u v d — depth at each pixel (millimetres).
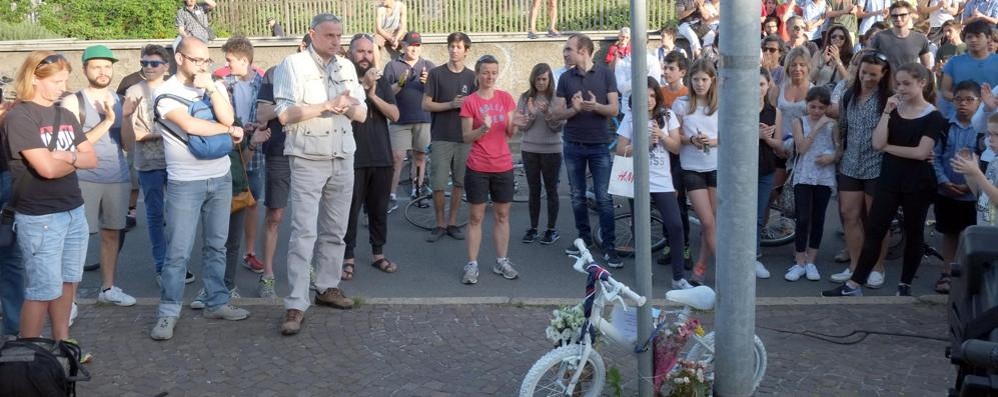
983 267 3764
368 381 5586
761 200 8094
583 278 7930
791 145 8359
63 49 15953
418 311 6777
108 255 7039
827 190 7855
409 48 10180
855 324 6410
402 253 8727
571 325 4867
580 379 5004
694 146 7410
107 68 6824
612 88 8430
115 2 19453
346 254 7941
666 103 8266
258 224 9750
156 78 7145
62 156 5285
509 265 7949
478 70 7543
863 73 7352
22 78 5230
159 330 6219
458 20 16438
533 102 8703
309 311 6770
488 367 5770
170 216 6219
